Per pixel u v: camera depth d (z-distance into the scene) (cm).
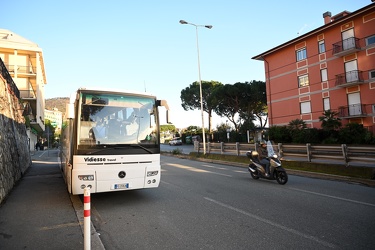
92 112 587
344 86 2675
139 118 633
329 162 1134
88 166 555
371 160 898
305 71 3072
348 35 2684
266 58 3569
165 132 8919
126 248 374
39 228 450
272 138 3020
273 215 514
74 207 586
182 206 591
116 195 707
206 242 387
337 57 2766
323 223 462
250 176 1051
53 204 612
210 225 461
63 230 441
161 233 428
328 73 2848
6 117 925
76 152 551
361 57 2580
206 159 1859
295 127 2856
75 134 561
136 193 732
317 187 802
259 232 423
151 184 617
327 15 3114
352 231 420
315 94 2967
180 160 1952
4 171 732
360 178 888
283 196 679
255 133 3522
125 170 585
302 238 396
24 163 1241
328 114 2567
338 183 875
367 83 2536
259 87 3769
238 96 3872
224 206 586
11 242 389
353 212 527
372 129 2497
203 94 4434
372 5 2395
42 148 4484
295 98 3183
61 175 1109
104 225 470
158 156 636
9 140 917
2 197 650
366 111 2541
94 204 616
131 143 605
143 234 425
